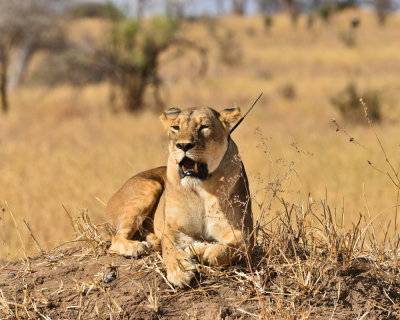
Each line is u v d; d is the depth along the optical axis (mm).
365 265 6309
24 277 6406
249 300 5820
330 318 5648
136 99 31078
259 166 14203
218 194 6168
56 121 27797
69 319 5703
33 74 33281
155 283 5871
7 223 10203
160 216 6852
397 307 5906
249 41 72750
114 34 30281
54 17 36812
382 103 26703
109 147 19453
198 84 40750
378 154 16656
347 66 54000
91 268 6406
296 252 6508
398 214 10938
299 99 34438
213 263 6066
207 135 6004
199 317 5645
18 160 17172
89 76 31984
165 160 16016
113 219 7301
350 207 11289
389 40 72188
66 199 12266
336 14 85500
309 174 14180
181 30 32062
